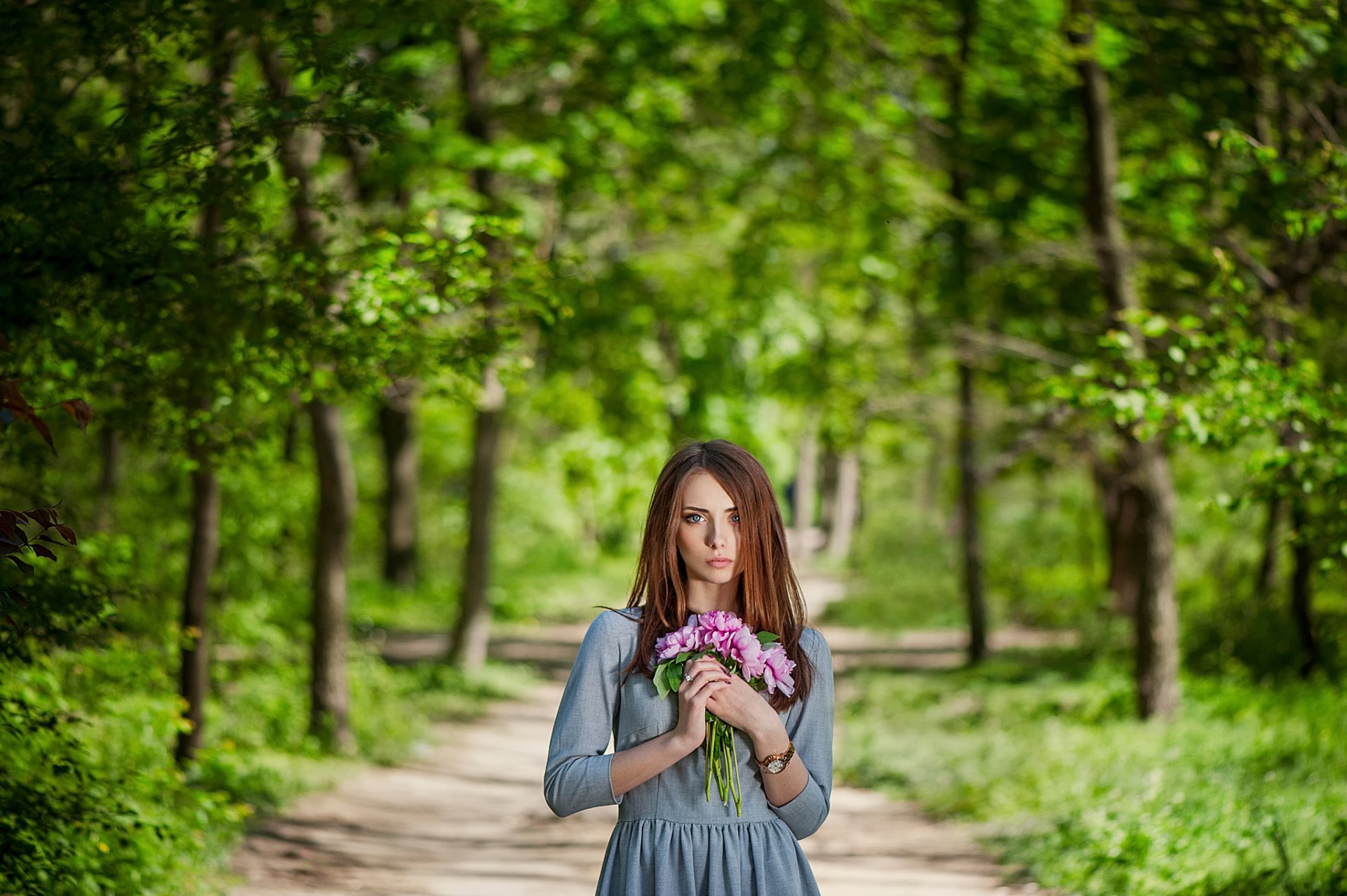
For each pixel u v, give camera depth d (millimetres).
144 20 6191
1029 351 14148
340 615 13852
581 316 18594
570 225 19391
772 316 20297
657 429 22297
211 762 10766
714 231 20344
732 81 16656
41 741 6434
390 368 7266
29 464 7152
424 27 8562
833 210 17422
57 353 6629
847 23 14500
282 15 6465
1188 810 8102
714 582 3287
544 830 11000
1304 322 11188
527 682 21297
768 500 3307
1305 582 14891
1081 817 8531
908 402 18766
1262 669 15797
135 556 13078
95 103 7898
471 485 21188
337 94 6465
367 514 34250
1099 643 20609
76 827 6051
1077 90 14406
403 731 15305
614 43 16203
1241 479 16219
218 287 6484
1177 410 8328
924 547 29219
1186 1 10875
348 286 7082
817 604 34844
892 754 13539
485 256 7477
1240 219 11797
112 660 8320
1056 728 13461
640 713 3189
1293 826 7551
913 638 27406
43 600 6141
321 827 10359
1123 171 15438
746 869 3154
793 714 3295
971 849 9266
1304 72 10141
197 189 6352
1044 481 26312
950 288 16797
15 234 5672
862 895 7898
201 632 10883
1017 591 28547
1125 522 22766
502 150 14680
